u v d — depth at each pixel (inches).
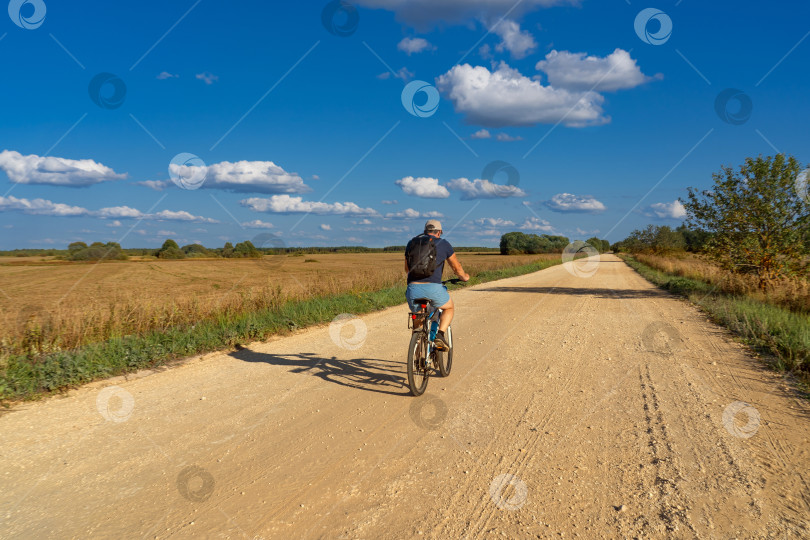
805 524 101.5
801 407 175.9
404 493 118.2
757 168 532.7
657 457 136.5
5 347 233.6
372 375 229.9
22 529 102.0
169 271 1184.2
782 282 493.0
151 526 103.5
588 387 209.0
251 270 1224.2
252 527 103.2
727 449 140.7
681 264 1101.1
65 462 135.6
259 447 146.5
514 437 153.9
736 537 97.3
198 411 178.7
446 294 205.5
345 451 143.6
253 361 257.8
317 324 381.1
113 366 231.6
